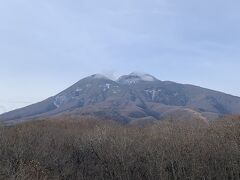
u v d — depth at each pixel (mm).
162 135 35781
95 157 37062
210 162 30688
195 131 35438
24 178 24875
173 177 31375
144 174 33156
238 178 29688
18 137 35344
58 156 35125
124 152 34812
